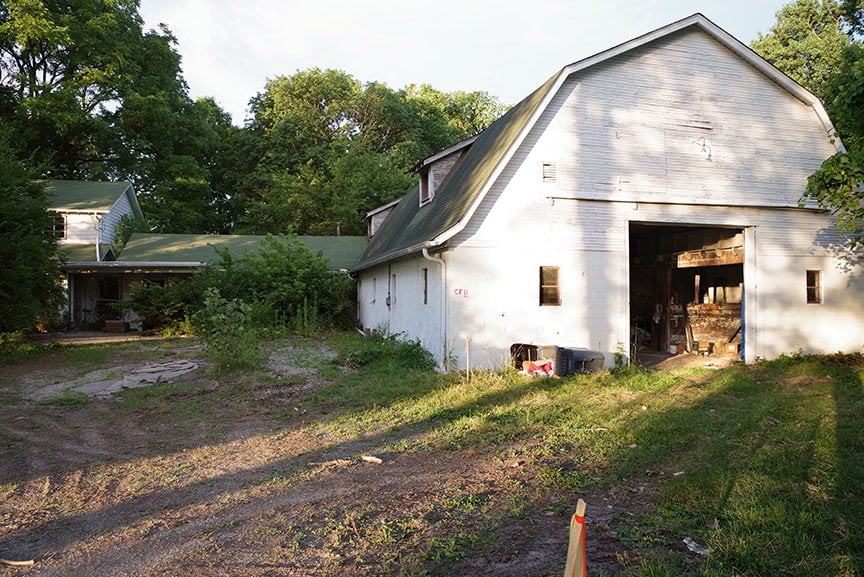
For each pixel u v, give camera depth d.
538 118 12.12
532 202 12.26
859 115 12.16
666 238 17.88
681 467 5.69
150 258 24.88
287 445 7.09
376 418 8.33
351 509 4.88
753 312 13.69
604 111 12.66
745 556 3.68
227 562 3.98
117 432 7.91
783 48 28.45
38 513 5.04
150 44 34.19
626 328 12.72
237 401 9.77
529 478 5.57
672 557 3.78
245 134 42.81
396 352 13.59
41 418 8.73
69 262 23.02
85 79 29.20
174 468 6.25
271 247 23.94
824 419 7.48
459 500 5.01
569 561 2.54
